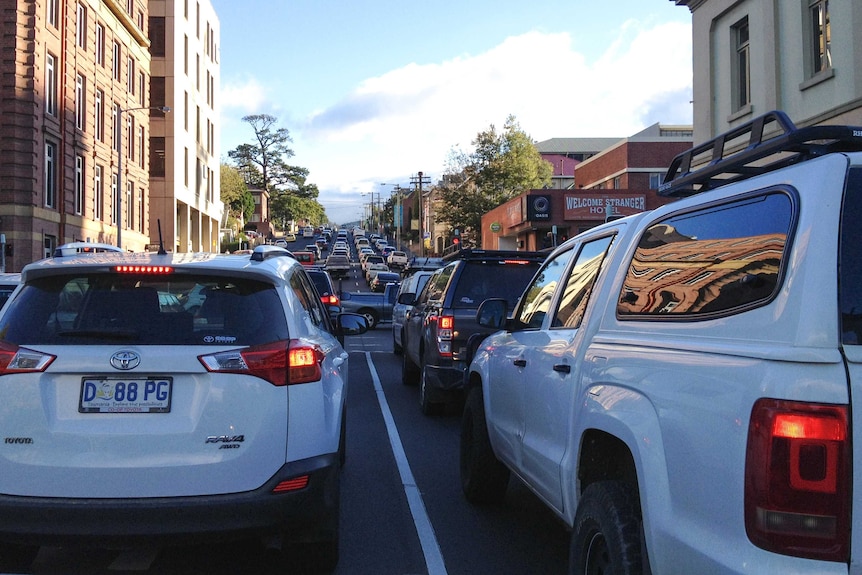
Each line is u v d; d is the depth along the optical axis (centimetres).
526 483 479
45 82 3400
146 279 418
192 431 381
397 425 955
